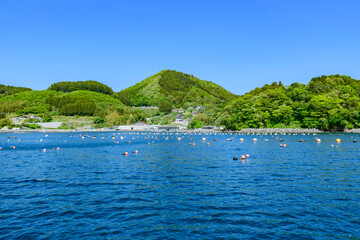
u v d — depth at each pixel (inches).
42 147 3550.7
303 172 1611.7
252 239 741.3
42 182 1385.3
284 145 3297.2
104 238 749.3
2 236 756.0
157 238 748.6
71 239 743.1
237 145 3577.8
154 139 5211.6
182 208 979.3
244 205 1008.9
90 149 3201.3
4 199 1087.6
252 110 7401.6
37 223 847.7
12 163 2042.3
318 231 788.6
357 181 1374.3
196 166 1861.5
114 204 1024.9
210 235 765.9
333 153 2534.5
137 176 1525.6
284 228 808.9
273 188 1242.6
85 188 1258.0
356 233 775.7
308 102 7440.9
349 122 6840.6
